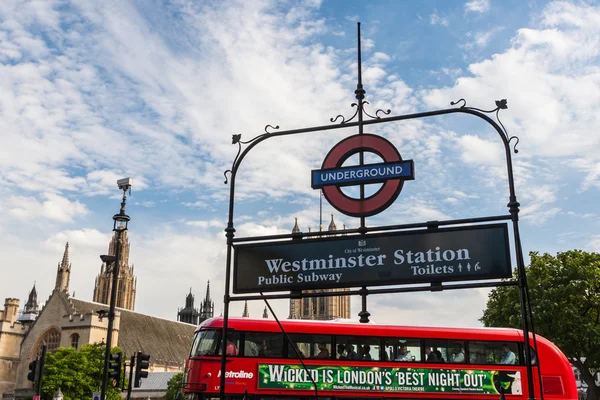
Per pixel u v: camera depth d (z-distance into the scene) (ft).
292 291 48.32
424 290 44.83
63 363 326.85
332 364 79.61
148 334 514.27
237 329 81.41
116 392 334.03
